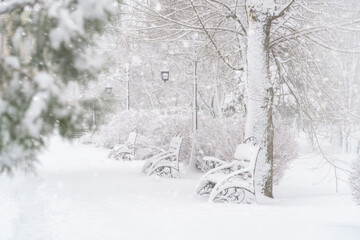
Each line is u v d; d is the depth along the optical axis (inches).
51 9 182.4
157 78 1306.6
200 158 571.8
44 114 190.7
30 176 447.8
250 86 396.5
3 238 183.6
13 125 189.8
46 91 188.7
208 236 219.5
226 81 653.9
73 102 222.7
